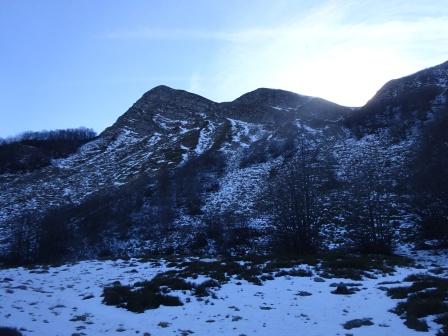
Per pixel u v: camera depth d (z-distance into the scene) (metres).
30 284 19.62
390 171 47.88
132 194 56.03
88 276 22.12
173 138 90.25
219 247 36.38
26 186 73.19
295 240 30.81
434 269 19.95
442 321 10.94
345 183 48.03
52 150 95.69
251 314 13.01
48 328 11.34
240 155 69.31
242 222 41.66
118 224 45.84
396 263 22.58
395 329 10.86
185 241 39.12
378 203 38.44
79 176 76.38
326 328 11.30
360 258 24.25
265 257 26.41
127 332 11.20
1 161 87.31
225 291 16.39
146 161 76.38
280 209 38.69
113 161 83.75
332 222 37.91
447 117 53.34
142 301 14.29
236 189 54.59
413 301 12.86
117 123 112.50
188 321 12.37
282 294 15.63
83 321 12.36
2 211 59.66
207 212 47.34
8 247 41.16
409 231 32.84
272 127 85.69
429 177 37.78
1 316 12.43
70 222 48.25
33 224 47.94
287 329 11.37
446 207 32.03
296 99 106.44
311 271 20.22
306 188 35.53
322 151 61.62
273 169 59.09
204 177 60.69
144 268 24.44
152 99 121.25
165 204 51.06
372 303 13.73
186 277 19.80
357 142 62.94
